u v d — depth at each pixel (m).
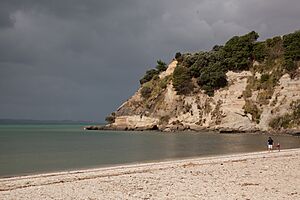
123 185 22.95
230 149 56.84
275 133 101.38
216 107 117.00
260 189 21.25
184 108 122.94
